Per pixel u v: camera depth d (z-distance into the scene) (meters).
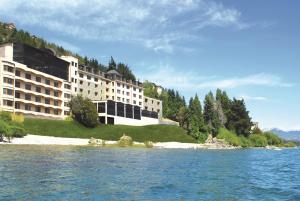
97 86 176.75
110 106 153.88
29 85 126.62
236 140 182.25
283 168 57.03
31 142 95.12
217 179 38.59
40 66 134.62
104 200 24.98
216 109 192.12
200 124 168.50
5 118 101.62
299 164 67.19
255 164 63.88
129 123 163.25
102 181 33.59
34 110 129.12
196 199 26.53
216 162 64.56
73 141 109.88
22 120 111.25
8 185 29.11
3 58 114.44
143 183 33.41
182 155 81.75
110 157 64.50
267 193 30.38
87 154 69.12
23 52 126.62
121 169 44.97
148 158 66.69
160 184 33.16
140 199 25.83
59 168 42.25
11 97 116.81
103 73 184.25
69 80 153.25
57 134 116.31
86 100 139.25
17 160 49.38
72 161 52.16
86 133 127.56
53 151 71.62
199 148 135.00
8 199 24.11
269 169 54.50
